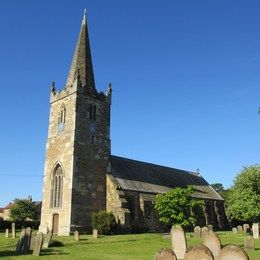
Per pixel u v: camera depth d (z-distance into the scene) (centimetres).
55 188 5266
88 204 5106
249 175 5806
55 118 5588
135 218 5491
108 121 5750
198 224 6556
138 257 2488
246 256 1576
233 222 7394
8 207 10506
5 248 3044
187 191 4747
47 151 5547
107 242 3634
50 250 2817
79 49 5797
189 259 1683
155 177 6594
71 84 5497
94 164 5344
